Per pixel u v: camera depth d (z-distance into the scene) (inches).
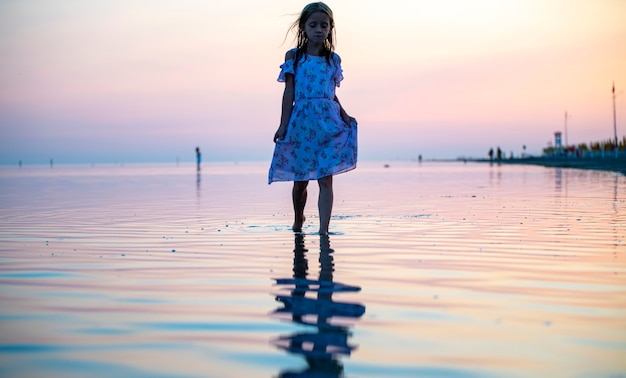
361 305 100.4
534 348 77.8
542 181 642.8
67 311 97.7
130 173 1262.3
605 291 111.4
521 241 183.2
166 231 217.3
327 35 225.6
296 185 219.5
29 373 69.5
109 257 155.6
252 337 82.4
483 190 490.9
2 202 394.9
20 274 131.6
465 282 120.0
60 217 279.1
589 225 227.6
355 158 218.5
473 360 73.3
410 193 463.5
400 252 161.3
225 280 123.2
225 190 541.0
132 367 71.3
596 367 71.1
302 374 68.8
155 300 105.0
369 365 71.5
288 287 115.6
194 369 70.5
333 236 198.1
